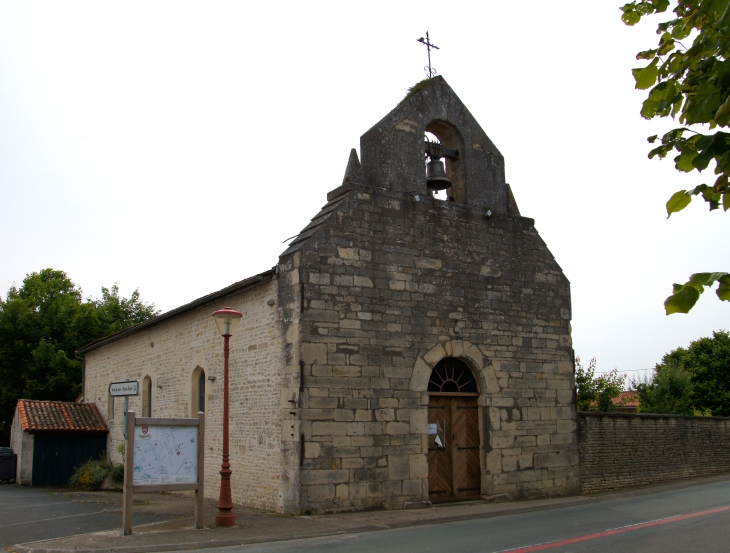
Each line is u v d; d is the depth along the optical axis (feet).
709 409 113.70
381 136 50.80
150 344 72.08
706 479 67.05
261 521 40.63
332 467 44.37
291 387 44.73
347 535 36.58
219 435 55.42
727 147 11.67
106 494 63.52
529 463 53.62
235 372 53.31
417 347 49.16
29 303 125.18
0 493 65.31
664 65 13.34
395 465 46.70
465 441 51.78
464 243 53.26
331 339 45.73
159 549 32.60
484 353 52.70
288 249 47.57
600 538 33.32
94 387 89.71
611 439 60.54
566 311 58.39
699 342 124.88
